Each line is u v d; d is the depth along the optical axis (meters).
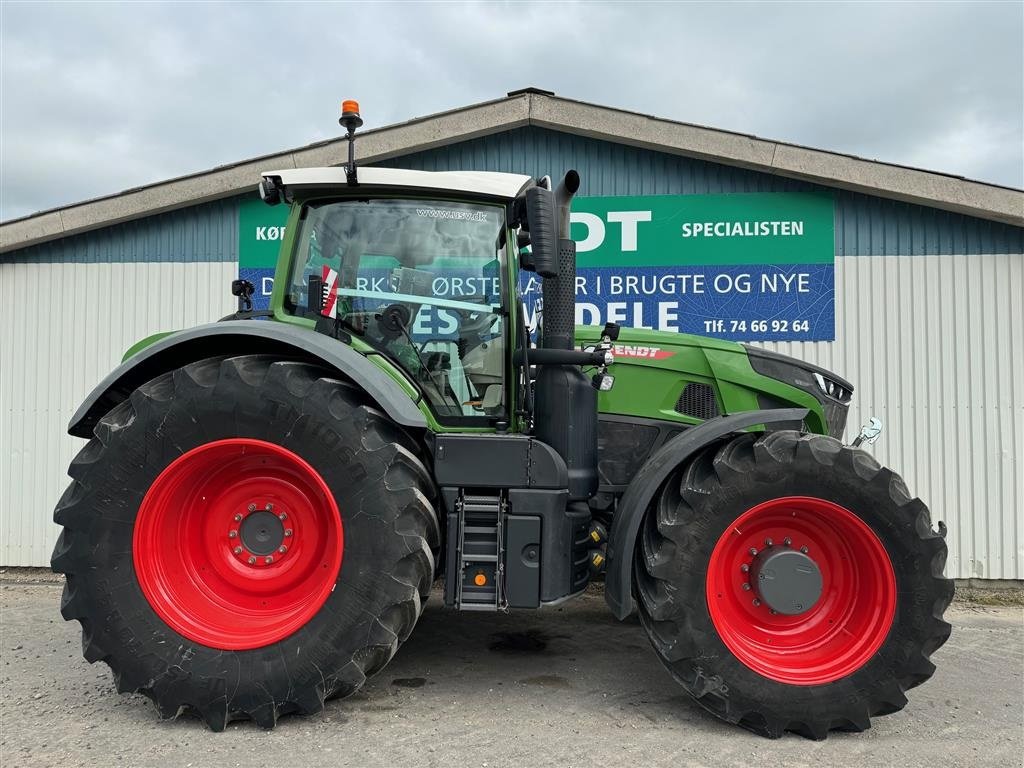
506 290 3.28
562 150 5.89
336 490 2.74
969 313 5.55
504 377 3.27
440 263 3.28
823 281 5.66
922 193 5.41
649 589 2.87
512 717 2.91
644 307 5.82
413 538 2.71
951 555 5.49
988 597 5.32
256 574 2.92
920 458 5.55
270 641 2.71
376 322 3.27
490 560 2.90
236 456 2.88
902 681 2.73
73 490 2.81
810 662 2.83
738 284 5.75
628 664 3.62
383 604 2.68
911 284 5.60
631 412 3.69
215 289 6.04
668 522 2.84
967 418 5.52
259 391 2.77
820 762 2.55
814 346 5.67
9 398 6.09
